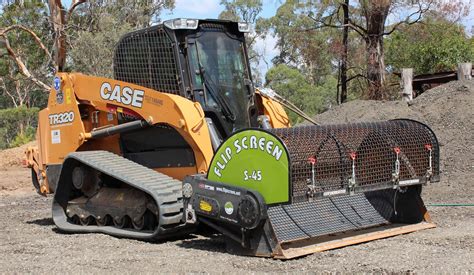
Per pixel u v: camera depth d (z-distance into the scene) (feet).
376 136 24.68
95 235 26.96
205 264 21.04
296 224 25.03
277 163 21.34
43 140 32.19
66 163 29.27
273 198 21.47
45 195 32.60
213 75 27.20
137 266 20.92
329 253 22.04
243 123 27.58
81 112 30.48
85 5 109.40
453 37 90.63
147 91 26.89
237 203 22.00
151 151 28.12
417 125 26.76
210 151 25.35
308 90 112.27
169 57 26.94
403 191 27.37
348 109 55.52
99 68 95.55
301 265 20.59
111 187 28.73
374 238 24.38
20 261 22.24
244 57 28.50
